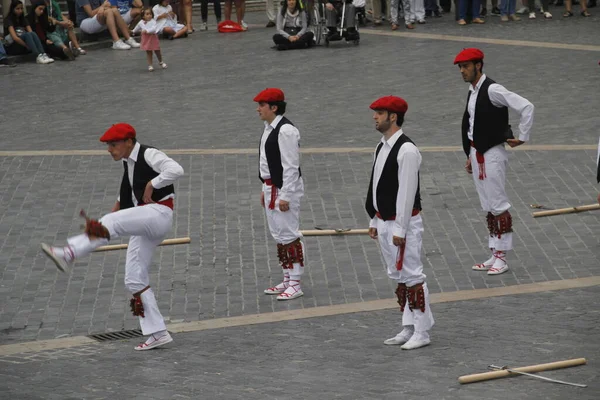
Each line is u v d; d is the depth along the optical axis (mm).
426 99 28484
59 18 38250
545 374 12141
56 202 21078
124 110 28875
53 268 17766
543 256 17312
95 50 39781
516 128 25234
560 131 24766
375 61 33906
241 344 14031
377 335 14148
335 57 34969
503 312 14820
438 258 17516
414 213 13336
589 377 11984
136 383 12516
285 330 14586
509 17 40250
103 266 17844
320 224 19359
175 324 15133
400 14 42375
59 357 13812
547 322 14242
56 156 24281
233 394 11945
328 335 14258
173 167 13469
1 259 18172
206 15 43188
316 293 16203
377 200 13391
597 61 31953
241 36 41000
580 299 15188
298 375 12594
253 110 28219
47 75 34688
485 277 16531
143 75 33875
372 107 13195
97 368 13227
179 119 27562
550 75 30453
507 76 30578
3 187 22031
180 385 12367
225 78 32625
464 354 13117
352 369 12742
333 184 21594
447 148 23719
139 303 13875
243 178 22266
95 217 20109
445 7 43906
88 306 16125
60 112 29016
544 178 21375
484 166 16422
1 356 13969
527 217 19250
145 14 34094
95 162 23719
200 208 20531
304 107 28203
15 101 30688
